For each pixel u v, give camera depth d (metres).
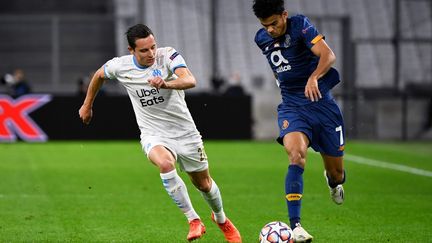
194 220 24.69
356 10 113.94
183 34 111.19
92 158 62.22
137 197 39.47
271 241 24.11
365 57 110.88
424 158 65.06
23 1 110.75
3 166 55.53
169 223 31.55
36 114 79.06
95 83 26.33
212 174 51.16
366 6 114.31
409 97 88.62
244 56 111.38
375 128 88.81
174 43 110.38
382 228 30.45
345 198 39.34
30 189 42.66
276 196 40.19
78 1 110.94
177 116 25.47
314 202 37.88
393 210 35.31
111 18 88.00
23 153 66.25
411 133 88.75
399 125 88.81
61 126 79.44
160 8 113.06
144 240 27.78
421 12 113.19
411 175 51.19
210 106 82.19
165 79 25.17
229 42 112.00
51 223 31.47
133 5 112.06
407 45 110.62
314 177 49.50
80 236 28.56
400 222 31.94
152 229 30.12
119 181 46.72
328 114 27.20
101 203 37.31
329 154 27.92
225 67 110.00
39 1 111.12
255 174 51.28
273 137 87.44
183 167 25.98
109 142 79.25
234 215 33.88
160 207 36.00
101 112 80.25
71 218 32.72
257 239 27.86
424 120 88.69
